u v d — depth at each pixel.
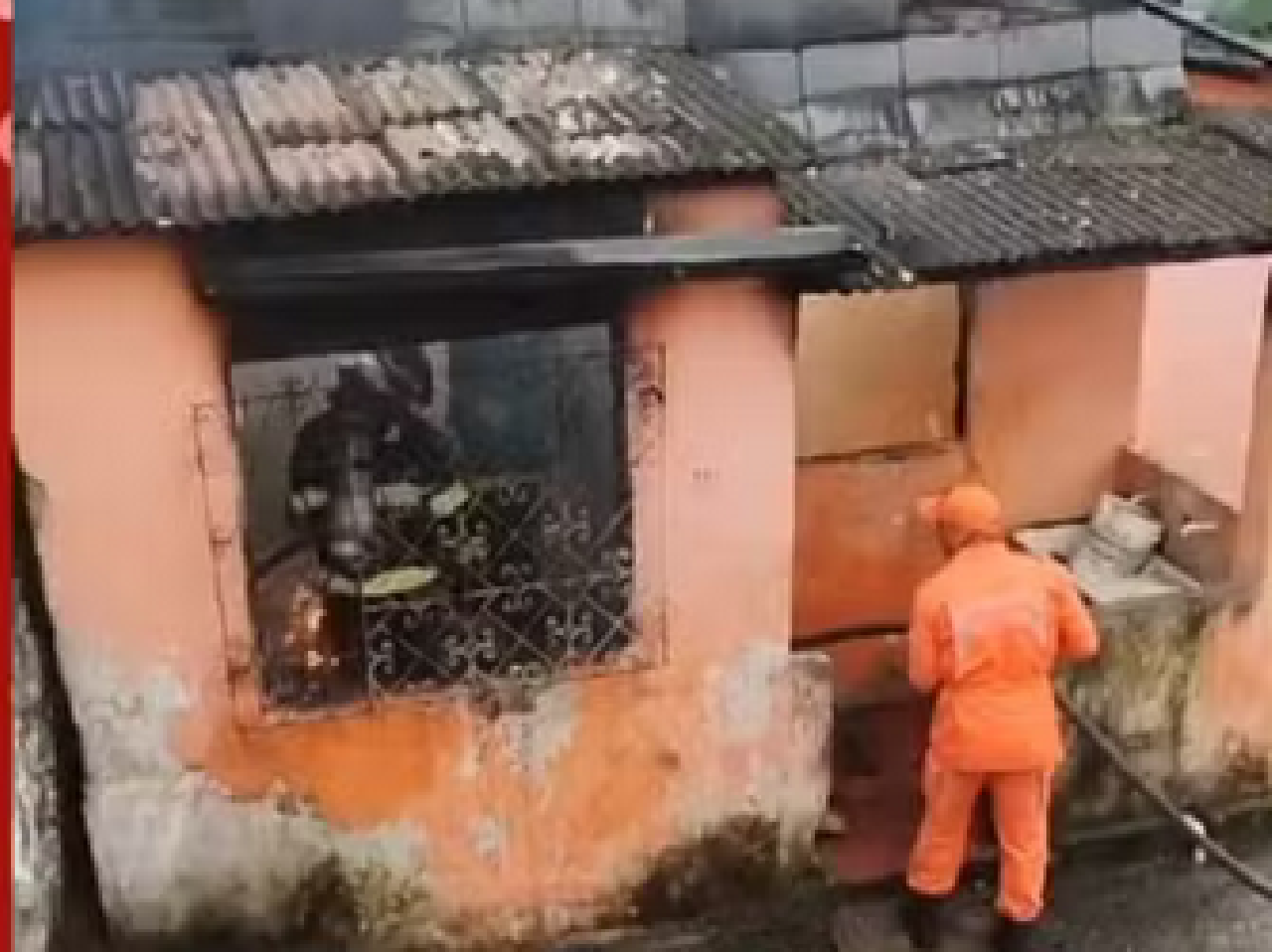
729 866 6.42
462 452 5.77
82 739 5.63
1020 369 7.50
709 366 5.71
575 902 6.29
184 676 5.63
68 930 5.93
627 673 6.01
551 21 6.74
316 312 5.29
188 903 5.91
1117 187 6.56
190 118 5.75
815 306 7.20
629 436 5.74
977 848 6.67
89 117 5.73
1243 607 6.77
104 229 4.92
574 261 5.21
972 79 7.18
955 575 5.98
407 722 5.85
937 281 5.82
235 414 5.38
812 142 6.90
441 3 6.62
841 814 6.87
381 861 6.02
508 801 6.06
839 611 7.69
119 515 5.39
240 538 5.52
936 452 7.57
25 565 5.49
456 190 5.15
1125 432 7.74
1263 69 8.26
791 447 5.89
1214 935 6.43
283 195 5.09
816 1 6.96
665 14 6.84
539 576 5.89
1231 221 6.20
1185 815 6.61
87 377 5.21
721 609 6.04
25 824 5.24
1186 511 7.20
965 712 5.93
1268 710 6.97
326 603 5.81
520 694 5.92
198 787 5.77
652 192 5.45
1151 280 7.75
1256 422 6.64
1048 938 6.41
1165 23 7.45
